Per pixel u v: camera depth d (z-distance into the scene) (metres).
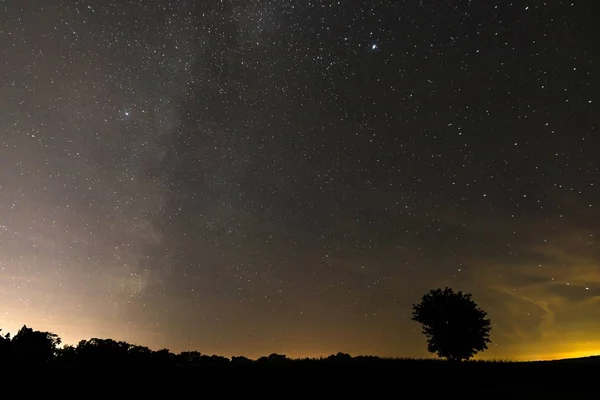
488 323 33.41
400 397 20.05
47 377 22.20
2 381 20.88
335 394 20.89
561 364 30.02
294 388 22.44
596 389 21.56
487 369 28.36
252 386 22.91
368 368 28.95
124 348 27.80
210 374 26.16
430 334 33.97
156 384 22.75
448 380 24.41
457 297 34.41
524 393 20.55
